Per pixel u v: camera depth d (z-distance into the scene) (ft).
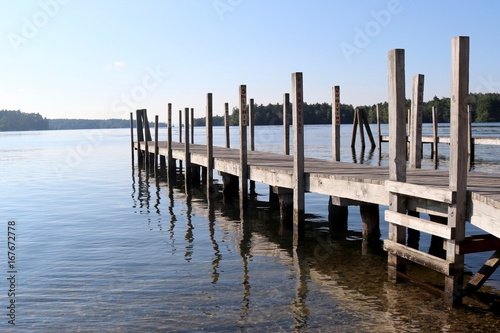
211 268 30.83
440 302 23.90
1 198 64.80
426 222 23.62
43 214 52.11
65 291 26.89
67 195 66.64
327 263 31.40
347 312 23.20
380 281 27.50
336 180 32.83
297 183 36.35
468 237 23.03
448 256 22.77
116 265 31.89
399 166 26.07
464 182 22.17
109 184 78.18
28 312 23.99
